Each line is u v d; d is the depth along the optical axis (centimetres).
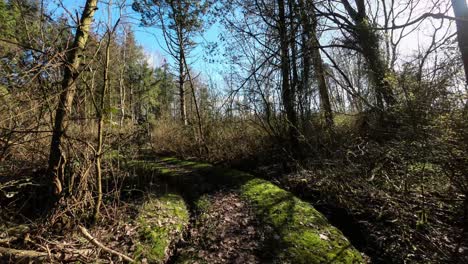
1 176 394
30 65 311
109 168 465
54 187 362
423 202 384
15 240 305
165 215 428
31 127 351
